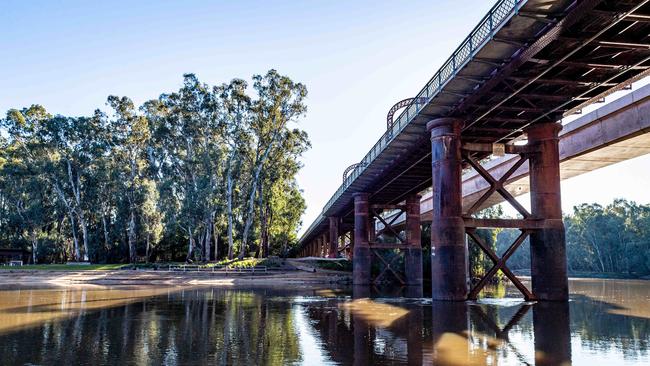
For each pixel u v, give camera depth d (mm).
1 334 15156
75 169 80188
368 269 54906
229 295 33656
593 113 30500
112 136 79812
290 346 12938
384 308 23781
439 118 28531
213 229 77250
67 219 84750
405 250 57219
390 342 13594
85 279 52969
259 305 25547
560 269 27188
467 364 10703
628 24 19641
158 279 53812
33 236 80438
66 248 86625
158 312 21781
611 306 24797
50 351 12258
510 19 18875
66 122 78750
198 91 69812
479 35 21562
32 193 79500
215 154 68500
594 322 18094
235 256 88875
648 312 21812
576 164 36062
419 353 11977
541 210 28016
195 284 50531
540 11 18266
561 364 10703
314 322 18141
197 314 20953
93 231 85688
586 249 126625
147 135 78062
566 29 18906
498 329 16188
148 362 10930
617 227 119562
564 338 14305
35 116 81250
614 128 28969
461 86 25312
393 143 36188
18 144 83625
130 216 75812
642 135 27969
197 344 13242
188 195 67438
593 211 129500
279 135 69812
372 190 56500
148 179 79312
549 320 18703
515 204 28375
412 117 30391
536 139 28828
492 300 27922
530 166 29188
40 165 76625
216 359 11242
